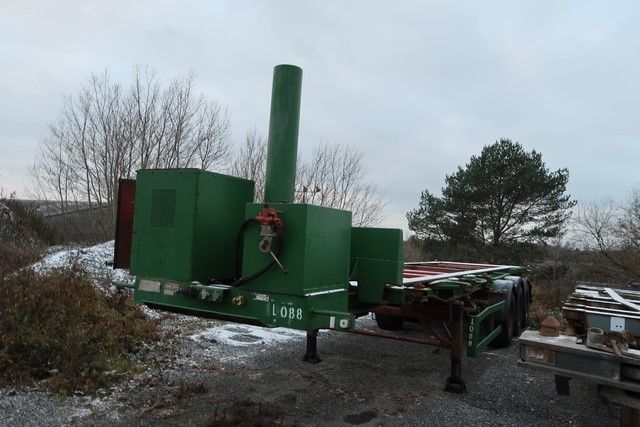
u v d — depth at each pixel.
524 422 4.74
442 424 4.59
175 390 5.12
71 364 5.15
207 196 4.13
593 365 3.84
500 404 5.26
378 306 6.06
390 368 6.52
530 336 4.26
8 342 5.19
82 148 20.75
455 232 28.25
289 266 3.73
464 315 6.00
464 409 5.04
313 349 6.52
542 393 5.69
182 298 4.18
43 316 5.78
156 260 4.23
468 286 5.96
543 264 21.62
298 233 3.71
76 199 21.31
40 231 18.38
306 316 3.69
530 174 26.72
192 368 5.91
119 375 5.30
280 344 7.32
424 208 29.78
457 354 5.62
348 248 4.43
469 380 6.13
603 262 20.36
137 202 4.38
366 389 5.55
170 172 4.19
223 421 4.32
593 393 5.68
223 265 4.31
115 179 20.34
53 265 9.19
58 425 4.13
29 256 10.12
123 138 20.45
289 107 4.25
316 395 5.25
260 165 21.42
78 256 10.27
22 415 4.21
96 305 6.69
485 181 27.64
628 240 20.12
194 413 4.54
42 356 5.25
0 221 16.20
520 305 9.61
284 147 4.23
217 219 4.24
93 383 5.04
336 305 4.18
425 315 5.88
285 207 3.78
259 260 3.87
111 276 9.46
